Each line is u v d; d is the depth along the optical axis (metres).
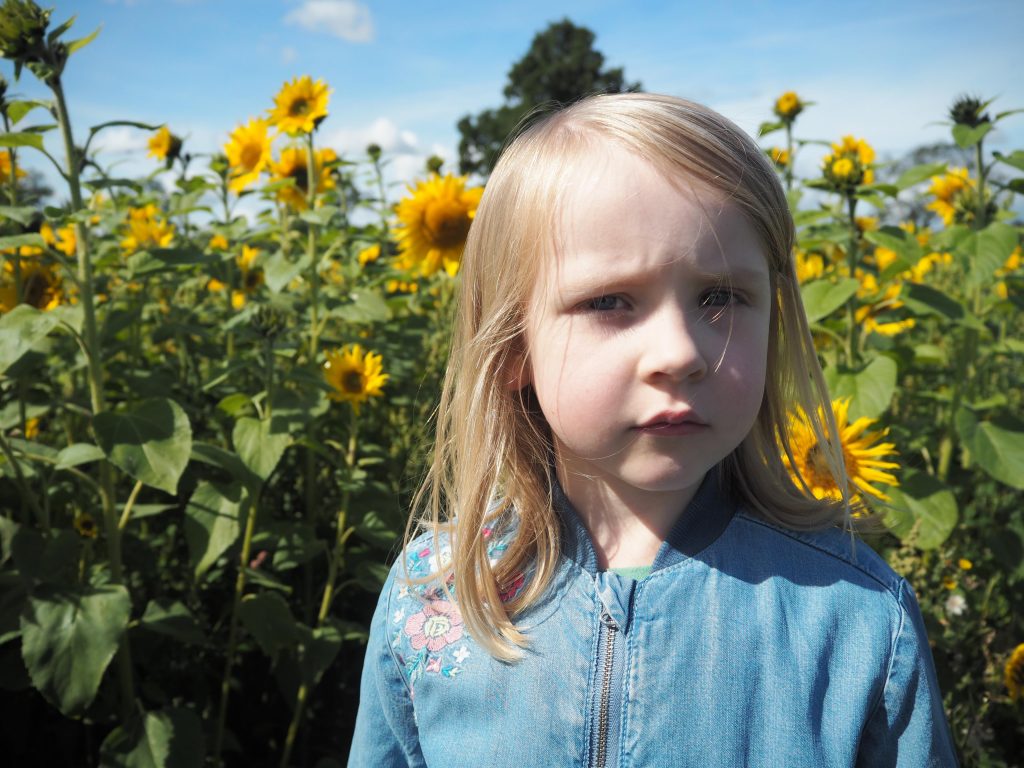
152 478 1.95
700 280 0.81
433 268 3.33
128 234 3.81
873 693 0.87
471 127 39.25
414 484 2.59
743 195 0.83
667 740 0.87
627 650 0.90
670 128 0.83
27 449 2.37
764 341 0.86
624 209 0.80
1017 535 2.43
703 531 0.94
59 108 2.06
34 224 2.60
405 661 1.02
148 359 3.61
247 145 3.46
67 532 2.12
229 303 3.44
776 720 0.86
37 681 1.86
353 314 2.92
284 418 2.32
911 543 1.91
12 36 1.96
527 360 0.96
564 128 0.88
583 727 0.89
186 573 2.62
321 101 3.10
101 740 2.43
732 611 0.90
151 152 3.77
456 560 0.98
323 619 2.43
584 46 38.88
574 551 0.96
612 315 0.82
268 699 2.61
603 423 0.83
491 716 0.93
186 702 2.46
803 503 0.98
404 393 3.37
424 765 1.08
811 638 0.88
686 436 0.82
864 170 2.55
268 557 2.66
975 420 2.36
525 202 0.88
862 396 2.17
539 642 0.93
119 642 2.03
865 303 2.52
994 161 2.52
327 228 3.66
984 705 1.83
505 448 0.98
